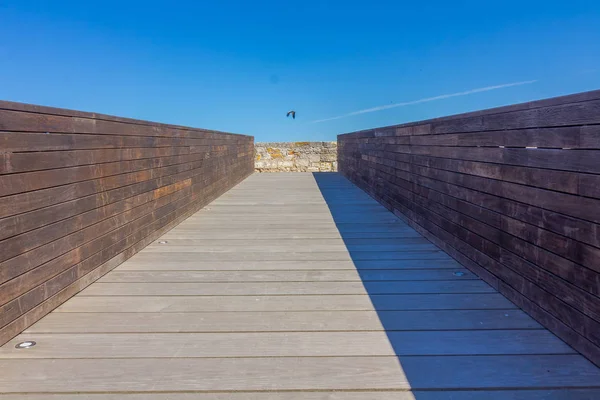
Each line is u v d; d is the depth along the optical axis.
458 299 2.22
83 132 2.35
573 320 1.67
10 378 1.51
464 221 2.76
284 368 1.58
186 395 1.42
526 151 2.00
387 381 1.49
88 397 1.41
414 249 3.22
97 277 2.55
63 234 2.17
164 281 2.54
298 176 9.73
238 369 1.57
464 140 2.73
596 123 1.51
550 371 1.53
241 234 3.78
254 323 1.96
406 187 4.16
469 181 2.67
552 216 1.79
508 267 2.20
